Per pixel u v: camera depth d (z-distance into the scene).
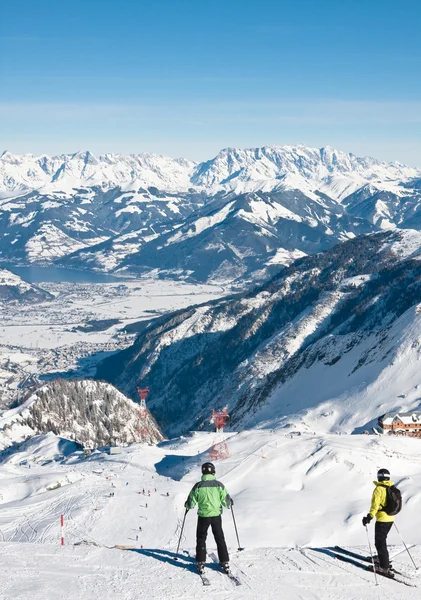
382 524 17.62
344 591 15.63
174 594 14.64
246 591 15.20
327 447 94.62
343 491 82.75
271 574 16.64
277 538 67.38
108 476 93.50
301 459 92.00
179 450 119.06
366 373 192.75
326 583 16.12
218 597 14.68
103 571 16.11
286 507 76.69
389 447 98.44
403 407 160.25
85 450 129.50
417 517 71.69
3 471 98.31
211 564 17.16
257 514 74.00
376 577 16.86
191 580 15.74
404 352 187.75
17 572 15.66
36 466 109.00
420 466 91.94
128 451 118.31
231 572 16.55
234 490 84.31
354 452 92.44
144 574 15.99
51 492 83.00
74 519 70.88
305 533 68.94
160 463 108.94
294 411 196.88
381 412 163.75
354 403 175.50
